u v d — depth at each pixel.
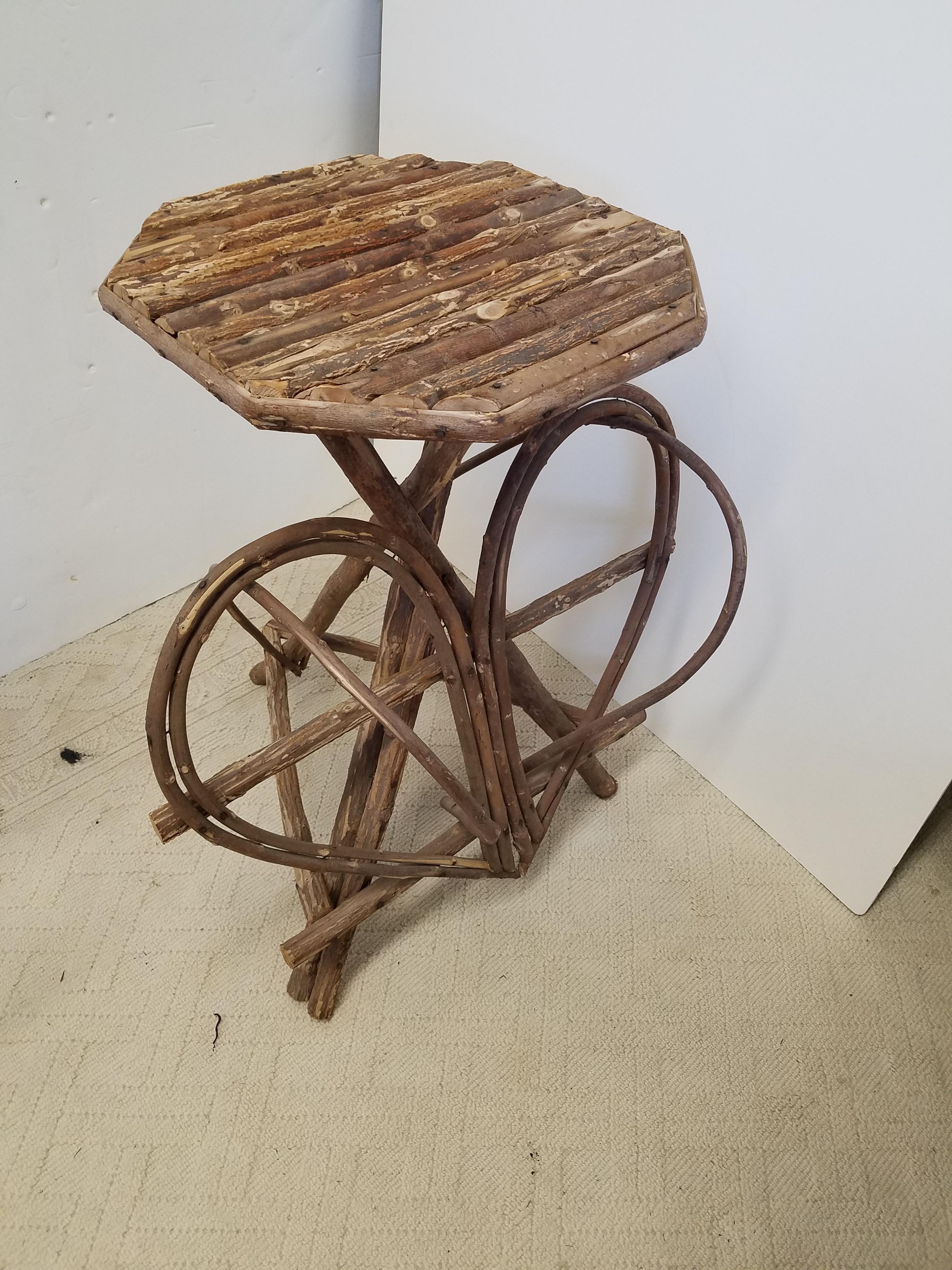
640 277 0.82
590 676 1.55
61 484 1.41
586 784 1.42
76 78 1.14
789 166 0.94
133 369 1.38
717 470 1.17
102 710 1.49
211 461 1.55
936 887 1.31
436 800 1.40
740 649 1.27
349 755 1.45
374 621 1.62
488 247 0.85
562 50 1.10
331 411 0.67
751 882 1.32
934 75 0.81
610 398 0.89
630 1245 1.01
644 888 1.30
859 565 1.07
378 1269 0.99
